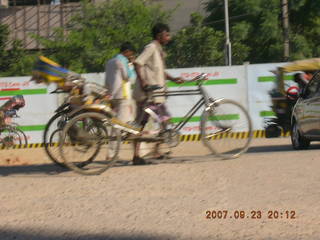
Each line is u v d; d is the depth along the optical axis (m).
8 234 5.72
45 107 18.75
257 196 6.81
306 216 5.88
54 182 8.36
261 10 40.50
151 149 10.21
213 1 43.25
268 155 10.42
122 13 36.31
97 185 7.94
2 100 18.73
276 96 18.83
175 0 48.66
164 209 6.39
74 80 9.38
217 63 38.06
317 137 13.02
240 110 10.19
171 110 18.33
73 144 9.12
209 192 7.15
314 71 18.42
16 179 8.91
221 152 10.12
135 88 9.84
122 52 10.40
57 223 6.04
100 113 9.20
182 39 38.28
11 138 18.66
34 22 48.44
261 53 42.41
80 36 35.00
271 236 5.27
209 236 5.34
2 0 48.88
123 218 6.11
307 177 7.82
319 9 42.41
